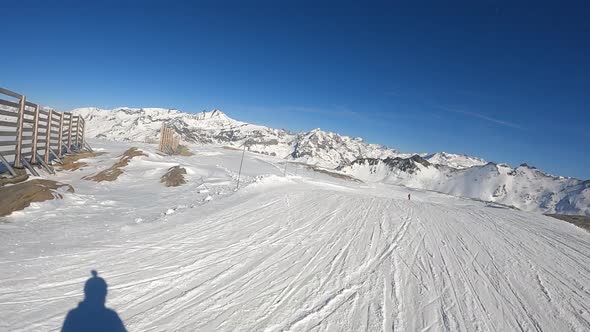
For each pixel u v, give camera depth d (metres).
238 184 20.34
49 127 17.41
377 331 4.91
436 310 5.76
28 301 4.75
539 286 7.37
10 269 5.66
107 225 9.20
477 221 15.88
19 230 7.91
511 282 7.45
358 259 8.02
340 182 67.06
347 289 6.25
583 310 6.31
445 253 9.24
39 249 6.77
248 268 6.80
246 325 4.70
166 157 30.52
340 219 12.45
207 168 28.92
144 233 8.59
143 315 4.71
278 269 6.90
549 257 9.92
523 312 6.03
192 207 12.34
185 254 7.25
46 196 10.65
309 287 6.17
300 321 4.96
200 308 5.05
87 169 20.58
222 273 6.42
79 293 5.12
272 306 5.32
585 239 14.28
